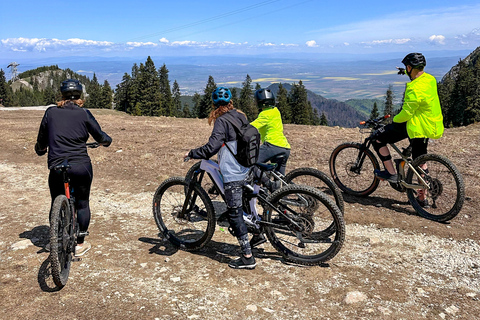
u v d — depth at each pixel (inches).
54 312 119.0
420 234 186.9
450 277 143.9
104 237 185.9
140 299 127.8
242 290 135.4
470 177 271.9
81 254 163.6
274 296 131.3
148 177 313.7
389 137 220.4
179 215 175.8
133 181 303.1
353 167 246.2
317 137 518.6
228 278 144.7
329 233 177.2
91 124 156.3
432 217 204.5
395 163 224.4
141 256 163.9
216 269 152.4
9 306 121.7
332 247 151.1
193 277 144.9
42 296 128.6
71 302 125.0
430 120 201.8
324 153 390.3
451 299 128.2
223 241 182.7
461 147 386.3
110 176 322.3
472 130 554.6
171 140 517.0
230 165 150.3
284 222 161.9
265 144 191.3
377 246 174.4
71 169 149.6
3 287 134.0
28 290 132.3
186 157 151.2
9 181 314.8
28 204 248.4
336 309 123.1
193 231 194.1
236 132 148.3
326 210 201.2
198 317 117.6
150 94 3855.8
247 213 163.6
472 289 134.4
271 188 185.0
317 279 143.6
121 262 157.3
